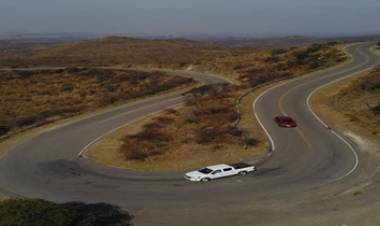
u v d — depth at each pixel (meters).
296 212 31.39
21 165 43.34
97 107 73.62
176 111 65.06
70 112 69.81
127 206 32.94
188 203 33.28
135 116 64.25
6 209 22.62
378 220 29.98
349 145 47.59
